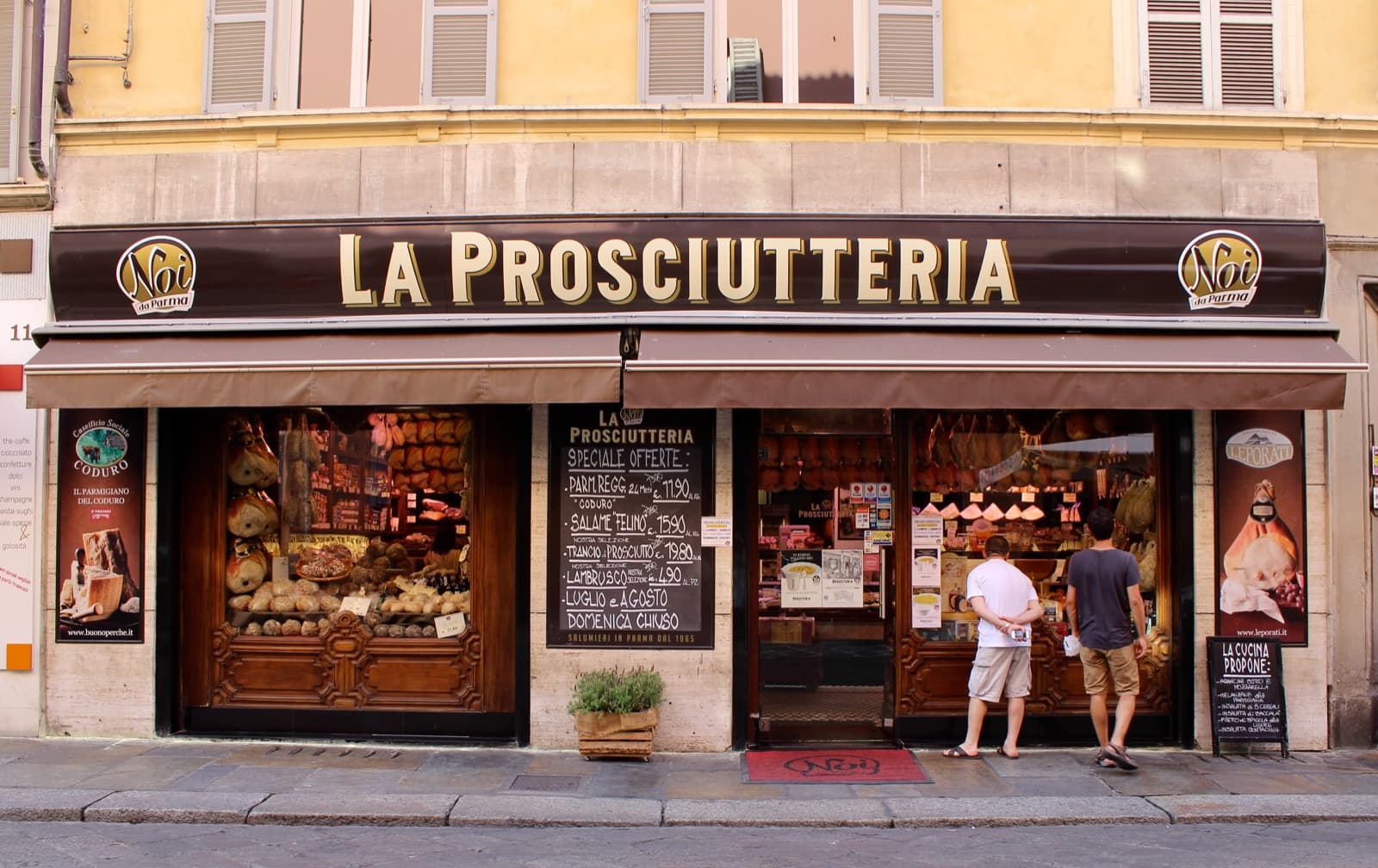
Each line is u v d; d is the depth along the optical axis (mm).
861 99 7930
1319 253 7531
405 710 7602
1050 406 6855
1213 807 6094
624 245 7441
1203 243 7504
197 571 7770
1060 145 7691
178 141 7836
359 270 7504
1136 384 6887
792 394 6801
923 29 8008
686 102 7930
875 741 7594
